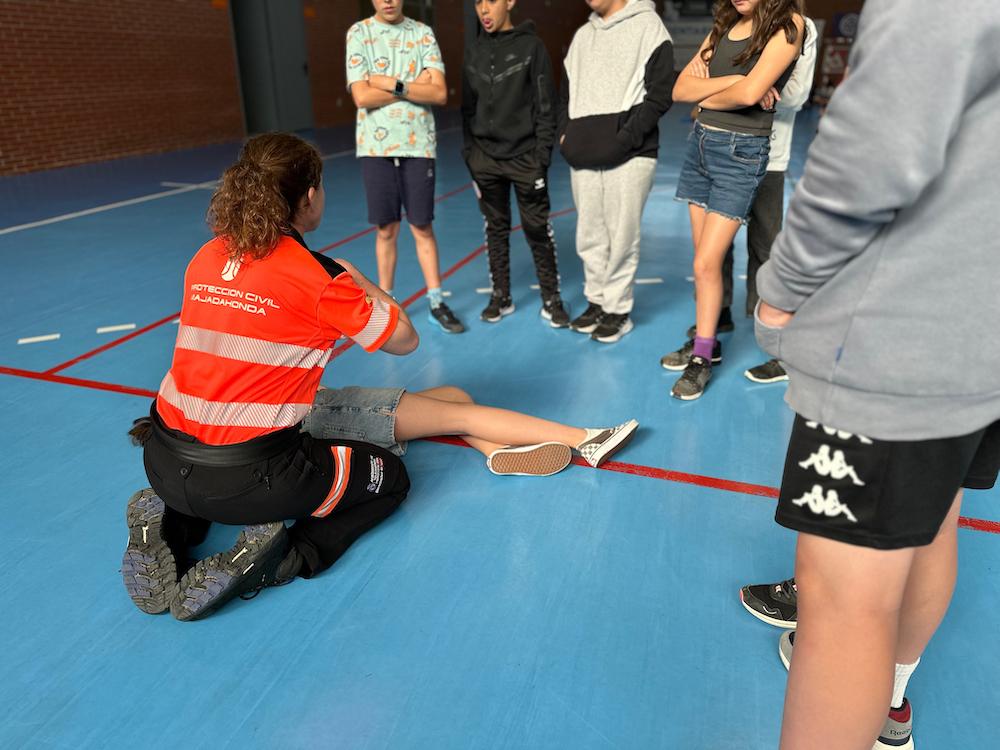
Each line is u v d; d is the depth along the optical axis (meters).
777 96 2.38
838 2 17.91
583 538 1.90
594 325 3.32
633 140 2.78
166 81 9.52
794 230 0.79
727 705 1.41
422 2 14.71
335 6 12.96
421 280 4.18
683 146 10.09
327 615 1.65
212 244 1.64
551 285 3.39
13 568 1.79
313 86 12.75
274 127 11.97
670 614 1.64
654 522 1.96
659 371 2.92
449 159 9.27
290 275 1.57
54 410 2.62
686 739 1.34
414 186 3.20
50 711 1.40
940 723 1.36
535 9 19.67
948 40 0.63
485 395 2.71
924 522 0.86
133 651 1.55
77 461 2.28
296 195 1.64
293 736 1.35
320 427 2.12
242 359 1.56
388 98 3.05
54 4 7.91
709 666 1.50
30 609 1.66
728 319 3.29
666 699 1.42
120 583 1.75
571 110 2.94
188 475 1.58
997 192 0.71
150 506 1.72
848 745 0.95
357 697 1.43
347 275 1.66
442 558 1.83
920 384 0.78
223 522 1.67
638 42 2.69
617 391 2.74
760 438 2.40
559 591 1.71
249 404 1.57
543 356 3.07
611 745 1.33
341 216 5.96
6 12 7.45
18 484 2.15
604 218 3.05
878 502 0.85
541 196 3.15
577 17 23.19
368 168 3.21
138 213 5.98
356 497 1.83
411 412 2.11
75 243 5.03
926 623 1.13
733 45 2.46
